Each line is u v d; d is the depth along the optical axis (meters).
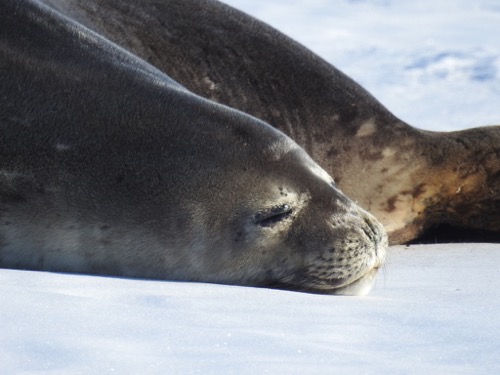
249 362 8.42
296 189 14.34
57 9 18.31
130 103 14.39
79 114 14.24
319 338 9.58
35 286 11.06
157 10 20.02
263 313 10.60
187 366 8.25
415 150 20.19
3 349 8.44
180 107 14.48
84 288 11.16
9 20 14.80
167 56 19.67
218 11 20.55
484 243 19.73
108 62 14.80
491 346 9.41
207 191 14.01
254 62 20.20
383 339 9.68
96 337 8.98
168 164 14.04
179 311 10.25
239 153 14.29
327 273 14.17
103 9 19.39
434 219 20.11
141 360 8.35
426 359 8.95
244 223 14.03
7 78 14.36
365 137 20.19
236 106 19.95
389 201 20.05
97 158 13.98
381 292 13.61
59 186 13.80
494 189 20.05
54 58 14.66
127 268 13.87
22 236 13.73
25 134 14.01
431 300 12.31
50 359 8.27
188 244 13.90
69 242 13.77
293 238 14.16
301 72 20.34
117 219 13.79
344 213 14.47
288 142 14.73
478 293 13.04
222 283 14.09
